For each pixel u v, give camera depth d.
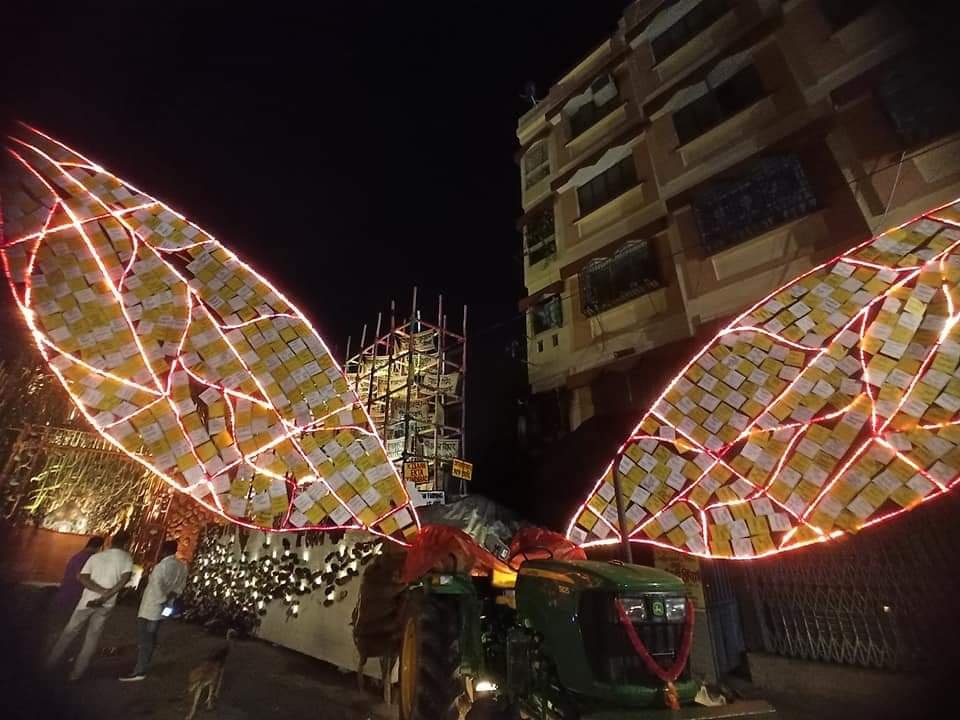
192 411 7.90
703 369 9.39
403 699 4.54
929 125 9.01
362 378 19.16
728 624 7.36
